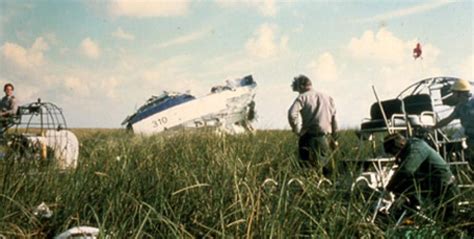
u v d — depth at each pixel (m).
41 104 8.24
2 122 8.15
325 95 9.85
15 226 5.14
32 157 7.26
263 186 5.27
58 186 6.27
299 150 9.79
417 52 10.41
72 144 8.19
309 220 5.00
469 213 5.78
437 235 4.95
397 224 5.12
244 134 11.59
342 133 10.76
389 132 7.72
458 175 7.12
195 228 5.22
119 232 4.80
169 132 13.33
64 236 4.80
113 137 13.17
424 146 6.32
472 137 9.39
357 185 5.71
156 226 5.21
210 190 5.64
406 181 6.28
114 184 6.20
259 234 4.65
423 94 9.47
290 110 9.80
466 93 9.62
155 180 6.33
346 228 4.70
